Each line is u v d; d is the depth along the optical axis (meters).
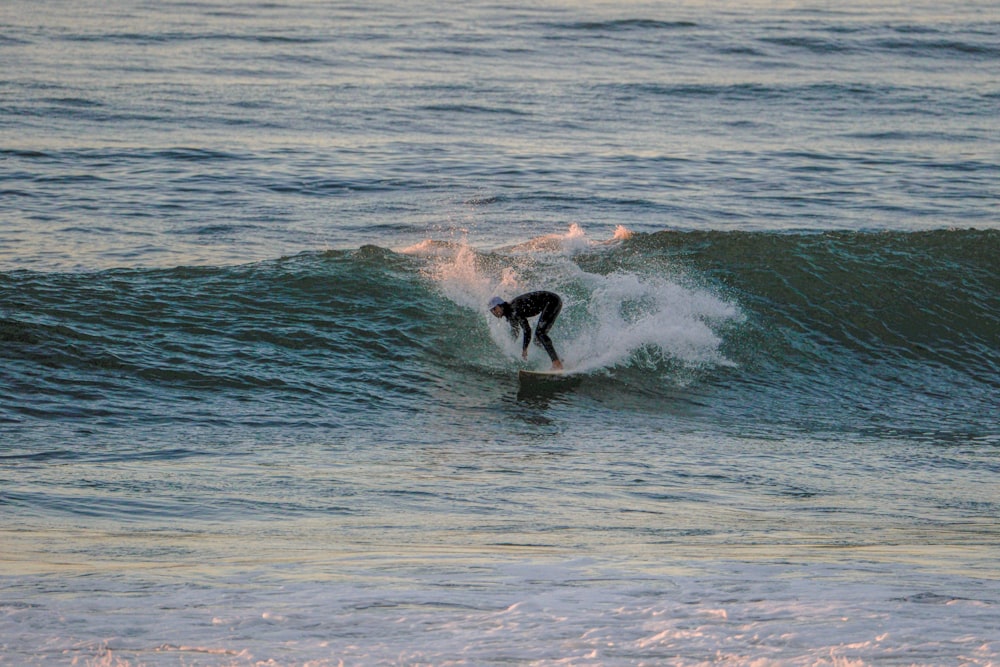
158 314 48.44
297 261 55.59
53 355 43.38
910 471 35.94
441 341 49.34
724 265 57.41
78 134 97.50
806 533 24.98
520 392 45.50
